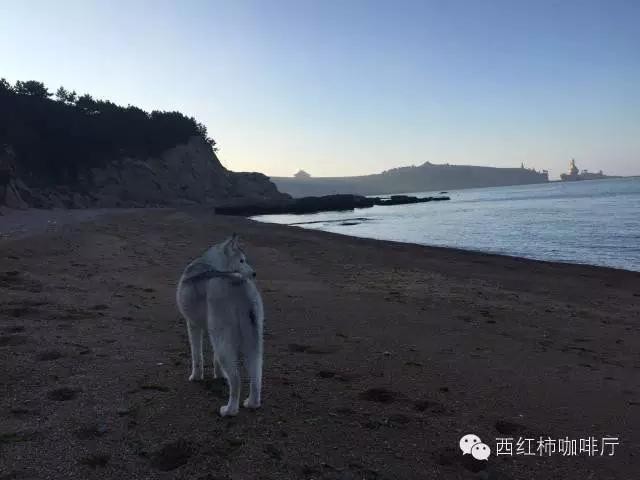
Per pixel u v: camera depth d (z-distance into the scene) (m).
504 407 5.18
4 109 70.69
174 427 4.18
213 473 3.52
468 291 12.14
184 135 102.25
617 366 6.80
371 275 14.07
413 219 49.22
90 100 88.69
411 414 4.81
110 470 3.47
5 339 6.14
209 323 4.58
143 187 84.69
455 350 7.11
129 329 7.14
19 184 48.84
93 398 4.65
